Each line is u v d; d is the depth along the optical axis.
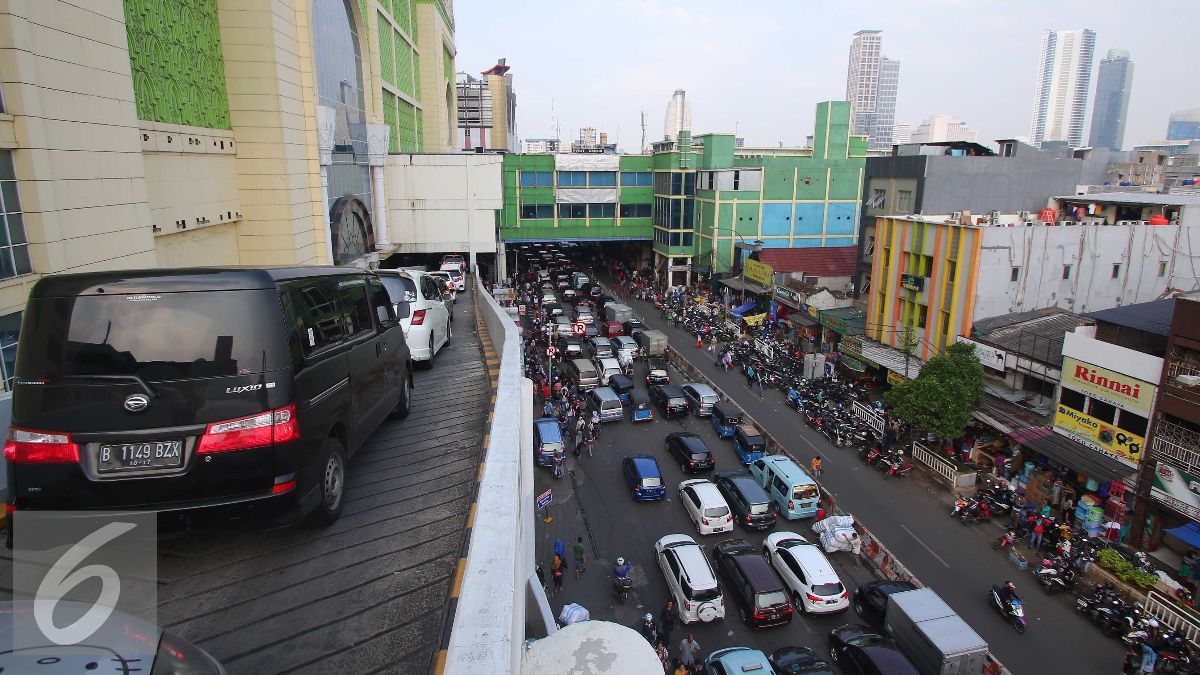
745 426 25.70
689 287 52.12
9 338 7.58
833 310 33.91
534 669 4.14
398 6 35.34
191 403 3.78
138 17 11.46
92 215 8.91
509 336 9.11
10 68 7.53
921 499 21.34
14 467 3.73
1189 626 14.21
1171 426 16.73
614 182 56.97
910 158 32.34
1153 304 20.14
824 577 16.19
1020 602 15.36
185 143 13.04
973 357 22.02
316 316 4.86
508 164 55.12
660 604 16.47
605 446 26.03
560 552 17.30
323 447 4.59
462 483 5.54
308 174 17.66
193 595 3.84
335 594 3.89
